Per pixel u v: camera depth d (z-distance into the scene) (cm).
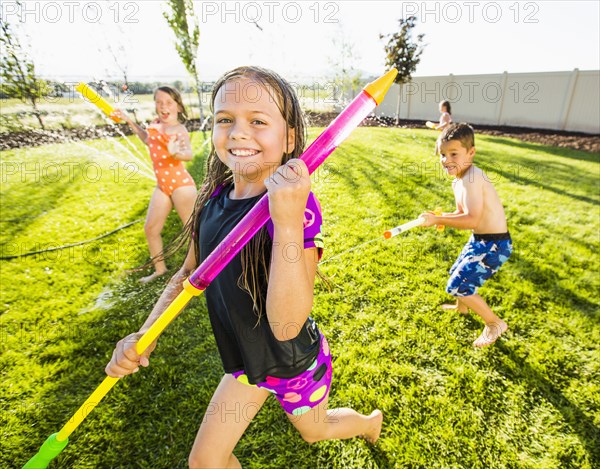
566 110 1223
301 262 96
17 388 222
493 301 296
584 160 812
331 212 465
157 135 315
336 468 176
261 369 124
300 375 129
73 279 336
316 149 99
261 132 108
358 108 100
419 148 813
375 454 181
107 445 190
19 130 905
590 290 312
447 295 300
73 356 248
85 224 453
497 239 235
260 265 115
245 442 188
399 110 1380
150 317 141
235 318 121
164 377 226
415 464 178
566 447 185
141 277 339
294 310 98
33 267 355
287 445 186
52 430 198
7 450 188
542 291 308
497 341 252
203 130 1027
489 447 185
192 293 113
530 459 180
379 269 336
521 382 220
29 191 570
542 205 510
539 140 1077
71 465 181
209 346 251
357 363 231
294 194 90
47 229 438
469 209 233
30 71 857
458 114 1388
